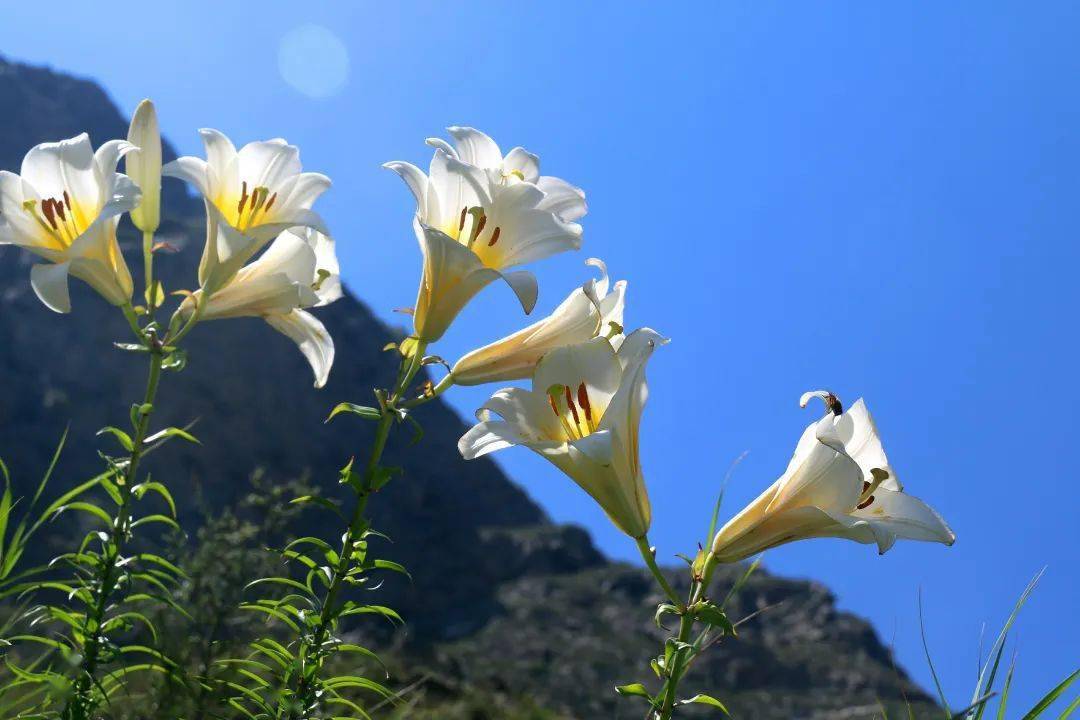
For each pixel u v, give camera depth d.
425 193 0.89
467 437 0.82
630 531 0.79
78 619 0.88
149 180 0.92
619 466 0.79
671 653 0.74
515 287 0.85
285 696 0.89
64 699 0.87
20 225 0.92
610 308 0.91
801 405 0.82
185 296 0.92
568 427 0.83
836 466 0.78
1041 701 0.82
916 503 0.81
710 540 0.80
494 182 0.89
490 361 0.89
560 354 0.83
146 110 0.92
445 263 0.86
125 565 0.89
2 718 0.88
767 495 0.79
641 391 0.80
